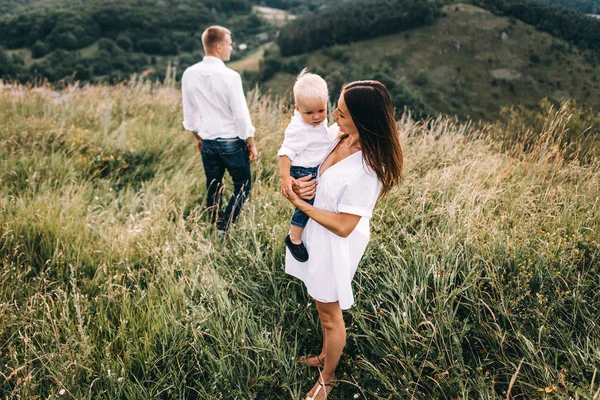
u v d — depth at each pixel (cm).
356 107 176
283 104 606
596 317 241
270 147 497
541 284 252
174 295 270
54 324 238
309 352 258
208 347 235
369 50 10531
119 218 390
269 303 273
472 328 242
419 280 258
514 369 219
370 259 282
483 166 401
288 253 228
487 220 317
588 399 188
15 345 246
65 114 652
